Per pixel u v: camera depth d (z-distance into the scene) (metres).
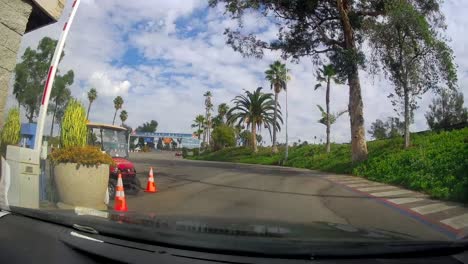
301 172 31.91
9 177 7.00
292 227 3.19
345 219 9.44
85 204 8.59
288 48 31.67
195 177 20.92
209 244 2.35
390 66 27.39
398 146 30.09
